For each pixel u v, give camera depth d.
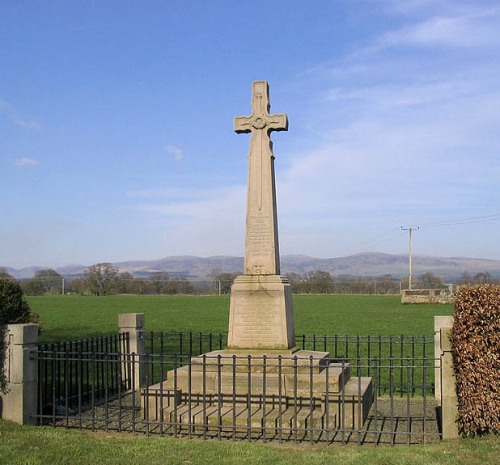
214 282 85.38
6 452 8.74
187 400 11.49
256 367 11.59
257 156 12.81
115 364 14.67
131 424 10.81
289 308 12.64
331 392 10.45
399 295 76.44
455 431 9.27
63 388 14.20
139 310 45.59
